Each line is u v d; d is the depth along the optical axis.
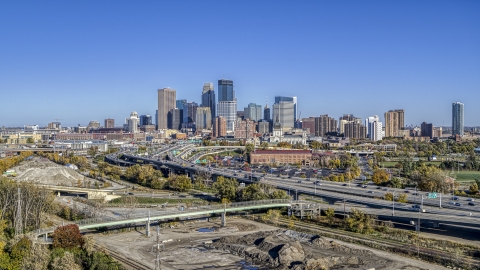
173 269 198.88
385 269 196.38
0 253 184.25
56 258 178.38
